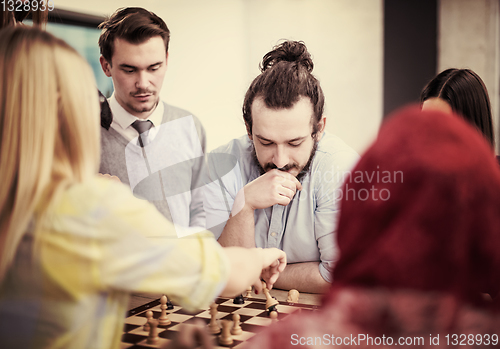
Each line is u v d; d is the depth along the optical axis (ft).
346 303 1.29
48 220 1.99
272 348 1.33
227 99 6.59
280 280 4.34
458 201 1.19
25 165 2.00
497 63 8.25
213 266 2.22
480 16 8.22
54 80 2.06
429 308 1.21
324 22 7.21
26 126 2.00
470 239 1.21
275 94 4.52
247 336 3.00
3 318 2.03
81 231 1.98
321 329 1.31
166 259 2.10
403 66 7.89
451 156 1.23
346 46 7.42
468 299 1.23
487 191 1.21
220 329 3.13
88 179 2.14
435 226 1.20
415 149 1.27
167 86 6.40
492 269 1.21
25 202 1.99
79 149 2.14
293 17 7.04
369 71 7.58
